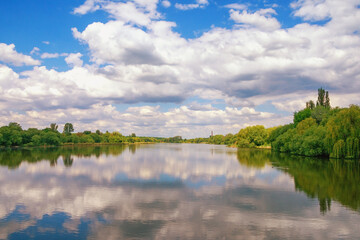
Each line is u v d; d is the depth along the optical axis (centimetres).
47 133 17412
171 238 2038
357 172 5150
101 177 4650
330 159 7650
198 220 2439
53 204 2933
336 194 3400
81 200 3102
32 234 2117
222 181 4306
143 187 3819
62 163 6831
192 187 3834
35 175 4822
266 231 2194
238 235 2108
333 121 7438
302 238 2064
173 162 7362
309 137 8400
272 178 4562
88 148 15562
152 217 2508
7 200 3094
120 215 2562
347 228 2264
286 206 2880
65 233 2134
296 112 12925
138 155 10188
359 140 6969
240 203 2992
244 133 17938
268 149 15038
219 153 11525
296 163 6806
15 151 11612
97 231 2173
